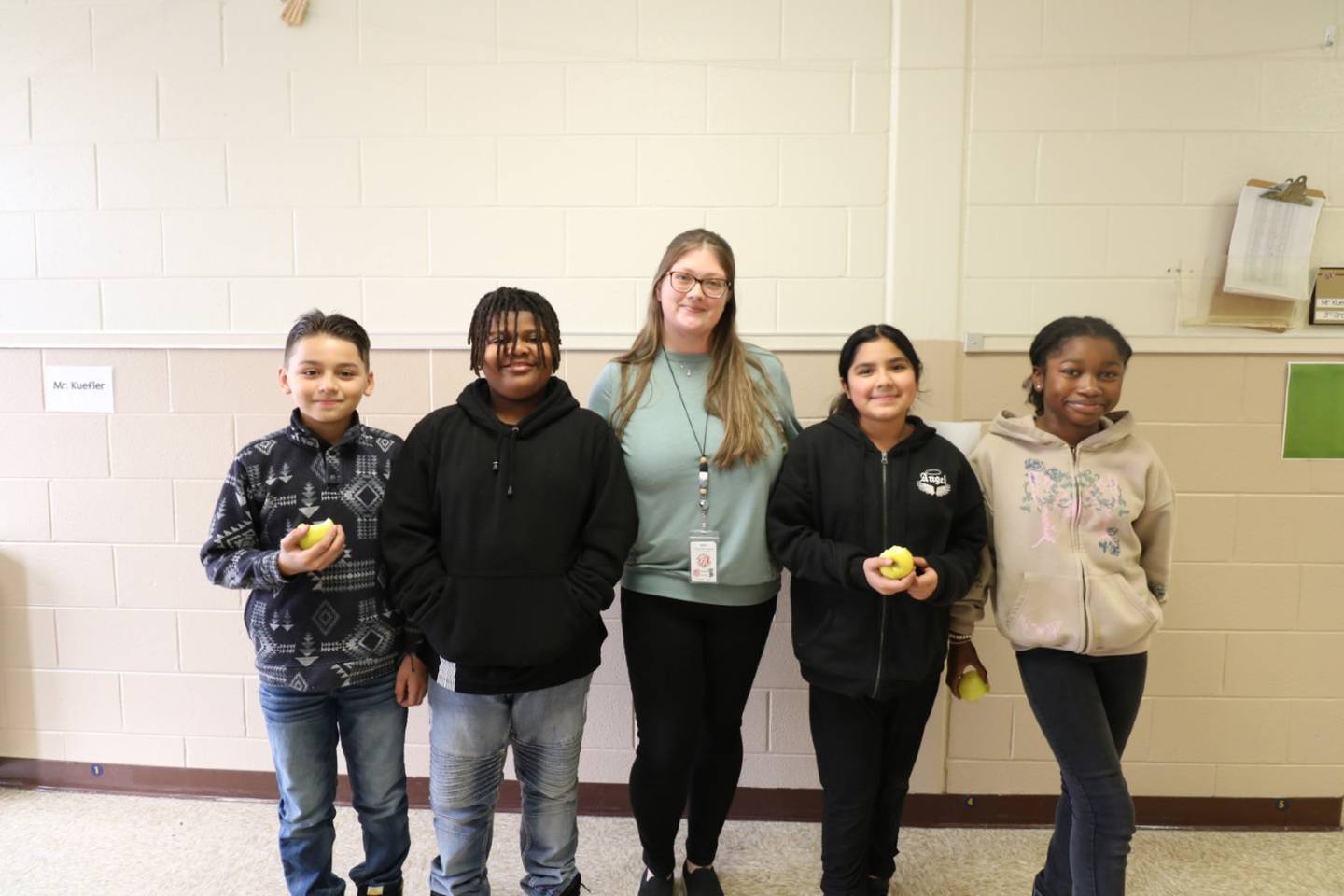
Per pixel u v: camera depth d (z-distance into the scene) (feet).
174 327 7.22
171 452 7.29
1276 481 6.87
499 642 4.82
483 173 6.95
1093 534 5.24
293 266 7.11
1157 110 6.68
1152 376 6.85
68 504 7.38
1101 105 6.69
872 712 5.35
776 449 5.52
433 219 7.01
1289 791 7.06
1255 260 6.67
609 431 5.32
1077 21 6.63
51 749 7.56
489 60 6.87
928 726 7.06
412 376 7.11
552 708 5.20
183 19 6.99
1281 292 6.67
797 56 6.75
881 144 6.79
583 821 7.13
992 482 5.50
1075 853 5.10
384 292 7.07
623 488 5.19
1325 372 6.78
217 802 7.38
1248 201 6.65
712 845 5.95
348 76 6.95
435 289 7.04
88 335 7.26
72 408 7.31
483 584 4.84
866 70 6.74
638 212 6.91
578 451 5.09
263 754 7.43
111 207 7.17
